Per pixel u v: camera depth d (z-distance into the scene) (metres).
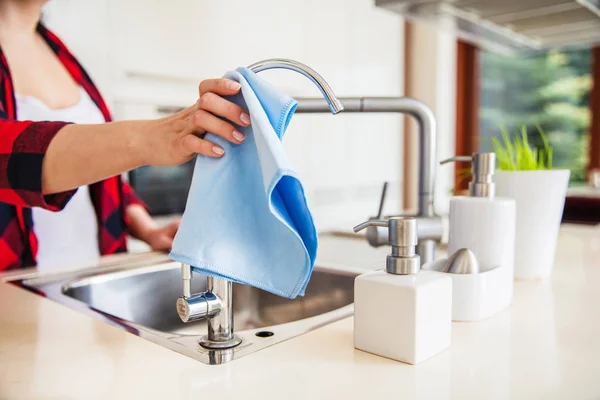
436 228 0.86
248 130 0.49
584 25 1.63
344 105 0.78
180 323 0.96
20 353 0.51
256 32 2.18
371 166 2.89
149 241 1.21
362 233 1.33
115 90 1.69
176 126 0.58
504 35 1.72
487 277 0.61
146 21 1.77
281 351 0.51
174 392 0.42
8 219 1.13
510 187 0.79
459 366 0.47
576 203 2.16
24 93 1.24
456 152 3.22
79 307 0.68
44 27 1.33
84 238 1.30
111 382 0.44
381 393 0.42
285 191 0.47
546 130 3.02
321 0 2.49
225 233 0.48
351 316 0.64
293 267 0.48
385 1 1.45
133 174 1.76
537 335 0.56
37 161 0.71
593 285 0.77
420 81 3.10
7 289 0.79
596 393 0.42
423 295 0.48
